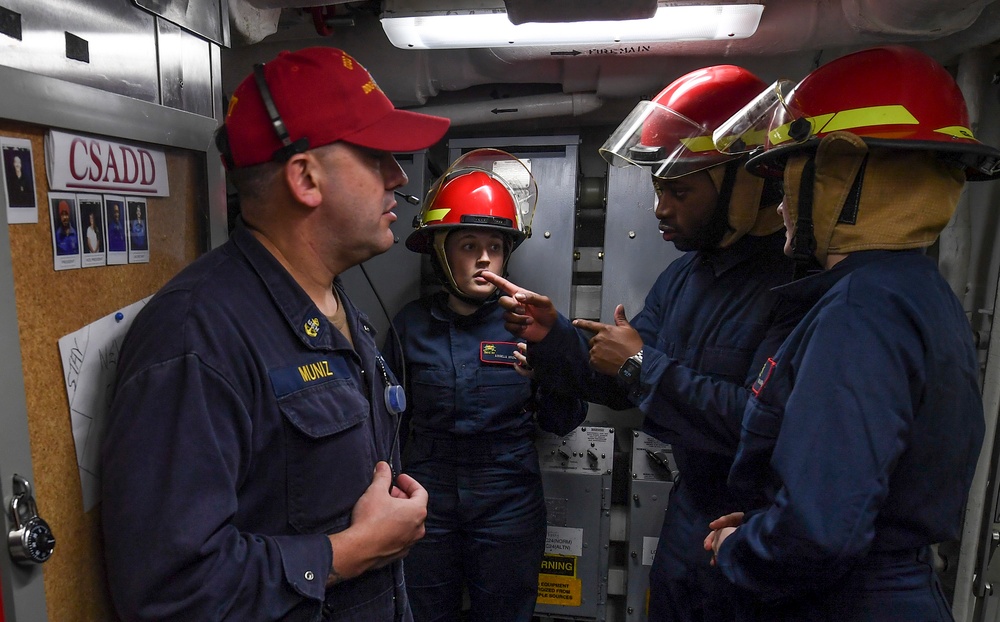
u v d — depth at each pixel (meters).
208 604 0.62
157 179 0.87
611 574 2.12
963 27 1.42
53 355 0.66
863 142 0.79
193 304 0.69
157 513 0.61
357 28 1.90
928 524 0.82
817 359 0.78
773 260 1.25
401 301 1.99
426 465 1.71
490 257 1.69
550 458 1.93
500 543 1.66
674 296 1.48
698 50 1.66
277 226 0.81
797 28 1.56
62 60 0.70
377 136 0.79
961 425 0.80
